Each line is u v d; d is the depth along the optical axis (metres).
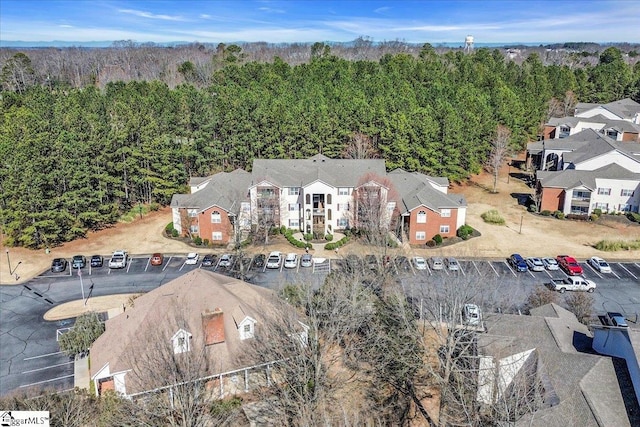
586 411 25.22
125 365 33.09
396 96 95.12
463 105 92.94
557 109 119.88
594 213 71.62
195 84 152.00
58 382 37.41
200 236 64.94
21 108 96.94
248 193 66.81
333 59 143.12
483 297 42.69
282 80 118.00
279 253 59.78
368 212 59.53
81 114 83.75
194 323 35.84
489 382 28.50
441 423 29.20
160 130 81.44
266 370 33.75
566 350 30.58
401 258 54.69
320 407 30.50
